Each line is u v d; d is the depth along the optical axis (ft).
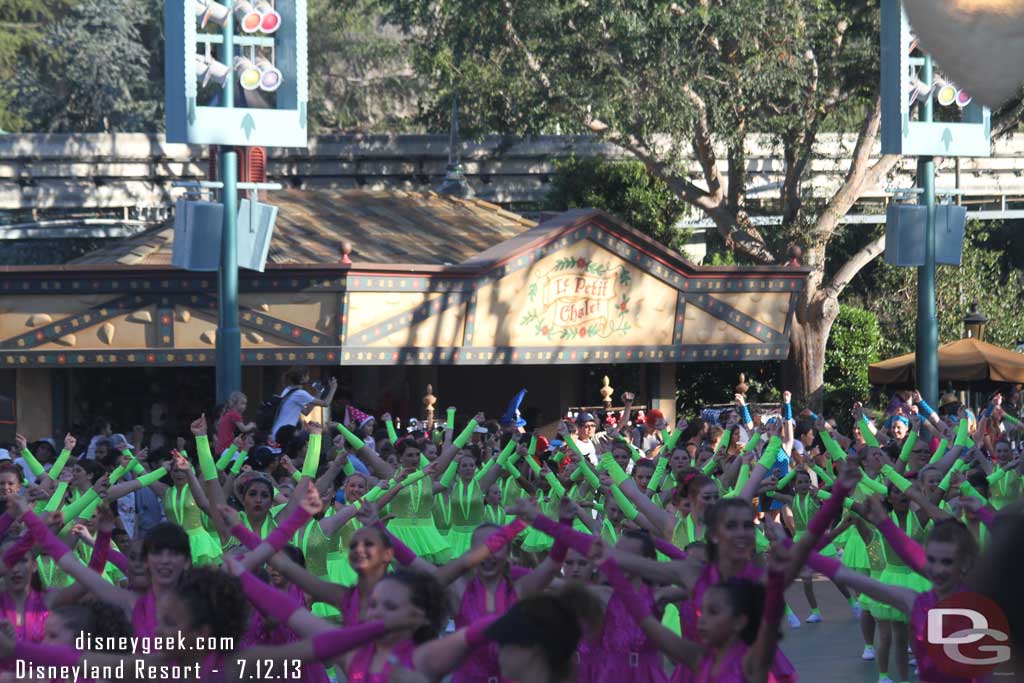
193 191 125.90
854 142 143.95
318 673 30.04
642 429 81.51
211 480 39.09
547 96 107.45
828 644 51.47
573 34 102.53
